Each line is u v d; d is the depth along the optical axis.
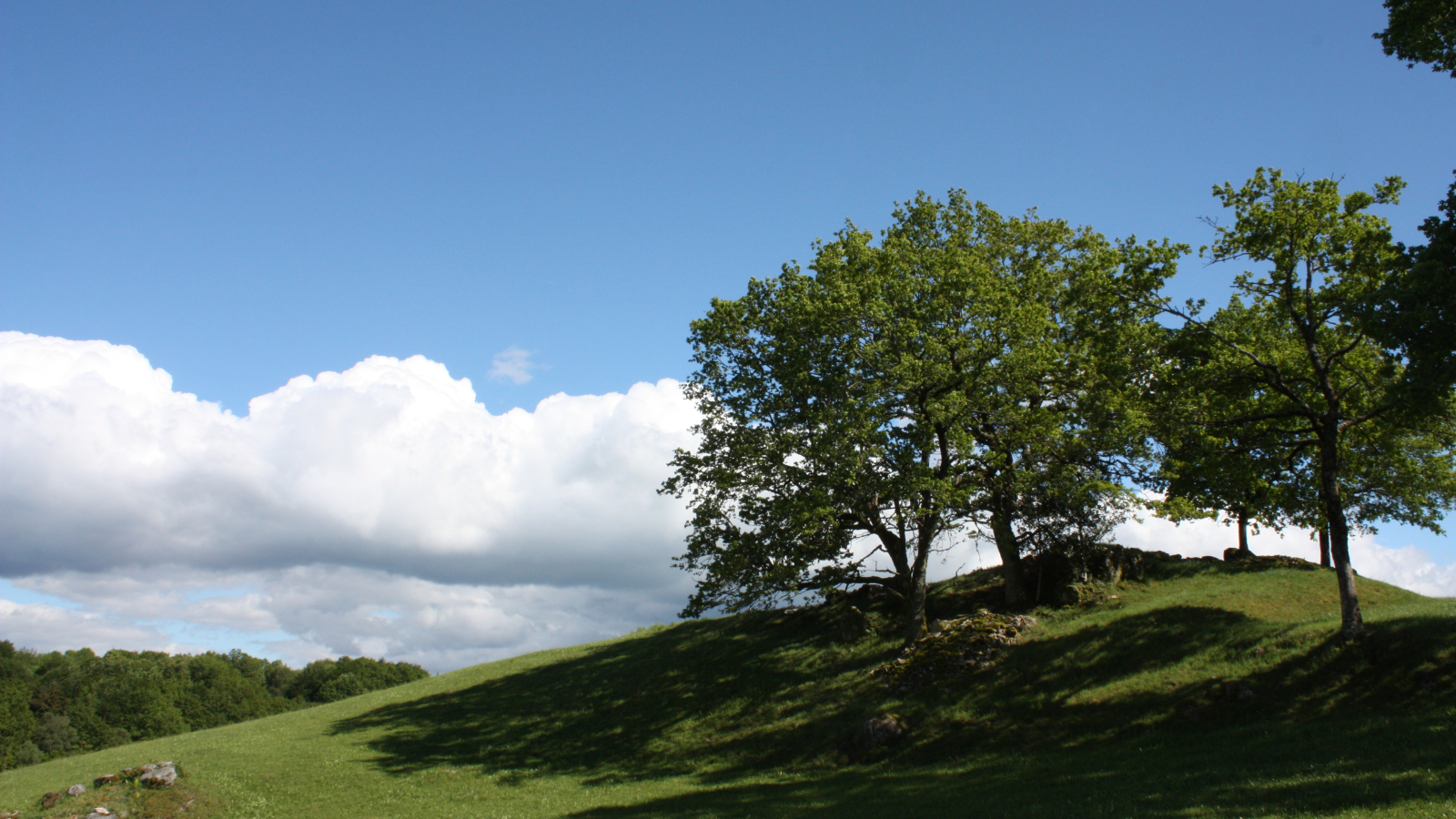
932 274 34.56
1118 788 18.73
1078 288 31.16
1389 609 28.16
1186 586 37.88
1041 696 28.30
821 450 31.50
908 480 31.42
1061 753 24.03
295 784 31.03
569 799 27.78
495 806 27.62
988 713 28.28
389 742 37.50
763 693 35.81
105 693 117.00
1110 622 32.62
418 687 50.72
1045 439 34.06
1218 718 23.67
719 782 27.95
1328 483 26.31
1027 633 33.41
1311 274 26.28
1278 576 37.25
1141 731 24.30
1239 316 28.20
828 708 32.50
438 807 28.00
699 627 50.03
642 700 38.56
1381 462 36.22
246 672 165.62
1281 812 14.91
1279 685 24.20
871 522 35.91
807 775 27.09
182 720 118.12
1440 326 21.17
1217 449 30.59
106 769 33.94
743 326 37.28
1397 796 14.58
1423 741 17.75
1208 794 16.92
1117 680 27.86
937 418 31.70
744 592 34.47
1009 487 34.56
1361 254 25.23
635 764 31.86
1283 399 30.39
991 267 40.62
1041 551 38.34
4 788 33.03
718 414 37.69
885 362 32.91
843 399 33.31
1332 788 15.75
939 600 42.97
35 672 134.62
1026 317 32.72
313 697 154.50
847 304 32.75
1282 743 20.06
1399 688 21.97
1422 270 21.17
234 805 28.78
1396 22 22.98
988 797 20.19
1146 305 28.66
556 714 39.12
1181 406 29.62
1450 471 37.12
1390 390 22.22
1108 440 32.50
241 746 36.78
